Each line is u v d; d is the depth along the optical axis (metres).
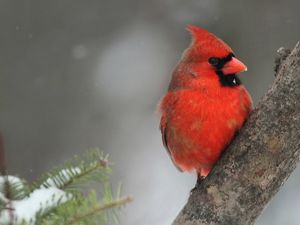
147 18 13.30
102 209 3.80
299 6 12.51
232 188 5.22
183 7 13.09
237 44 12.39
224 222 5.22
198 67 6.01
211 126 5.81
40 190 3.95
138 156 12.30
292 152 5.14
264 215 10.93
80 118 12.68
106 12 13.35
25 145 12.38
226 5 12.67
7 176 3.73
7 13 13.19
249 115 5.50
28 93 12.78
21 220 3.72
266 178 5.17
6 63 12.90
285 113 5.12
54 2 13.34
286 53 5.40
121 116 12.74
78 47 13.16
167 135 6.35
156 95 12.85
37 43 13.10
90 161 4.15
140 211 11.04
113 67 13.08
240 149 5.26
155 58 13.09
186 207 5.33
